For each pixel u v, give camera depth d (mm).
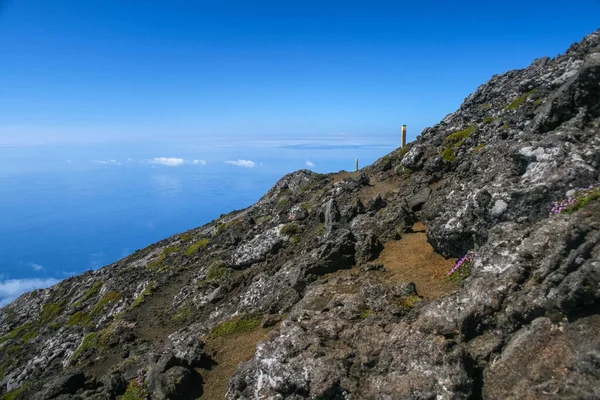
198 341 19969
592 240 10953
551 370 9789
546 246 12773
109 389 19312
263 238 36875
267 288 25750
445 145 35562
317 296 19156
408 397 10922
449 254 19938
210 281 34969
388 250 23609
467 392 10602
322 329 15055
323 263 23328
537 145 17531
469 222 18484
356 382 12438
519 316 11625
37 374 31328
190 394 17156
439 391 10719
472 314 12344
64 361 31516
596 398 8430
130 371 21250
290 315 18984
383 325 14250
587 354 9148
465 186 22375
